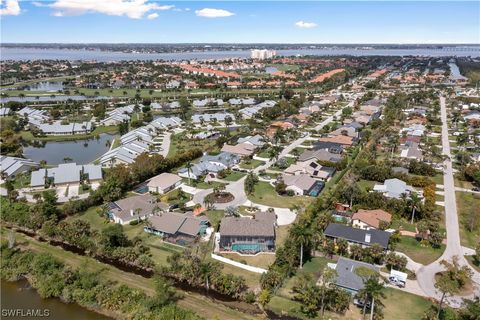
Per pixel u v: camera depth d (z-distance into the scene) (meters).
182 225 92.69
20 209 102.06
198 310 67.38
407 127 197.00
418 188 122.19
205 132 191.88
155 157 136.38
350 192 108.44
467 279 75.38
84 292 70.38
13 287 74.94
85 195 118.00
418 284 74.62
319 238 86.12
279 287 73.69
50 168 138.00
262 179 131.25
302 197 116.31
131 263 81.88
